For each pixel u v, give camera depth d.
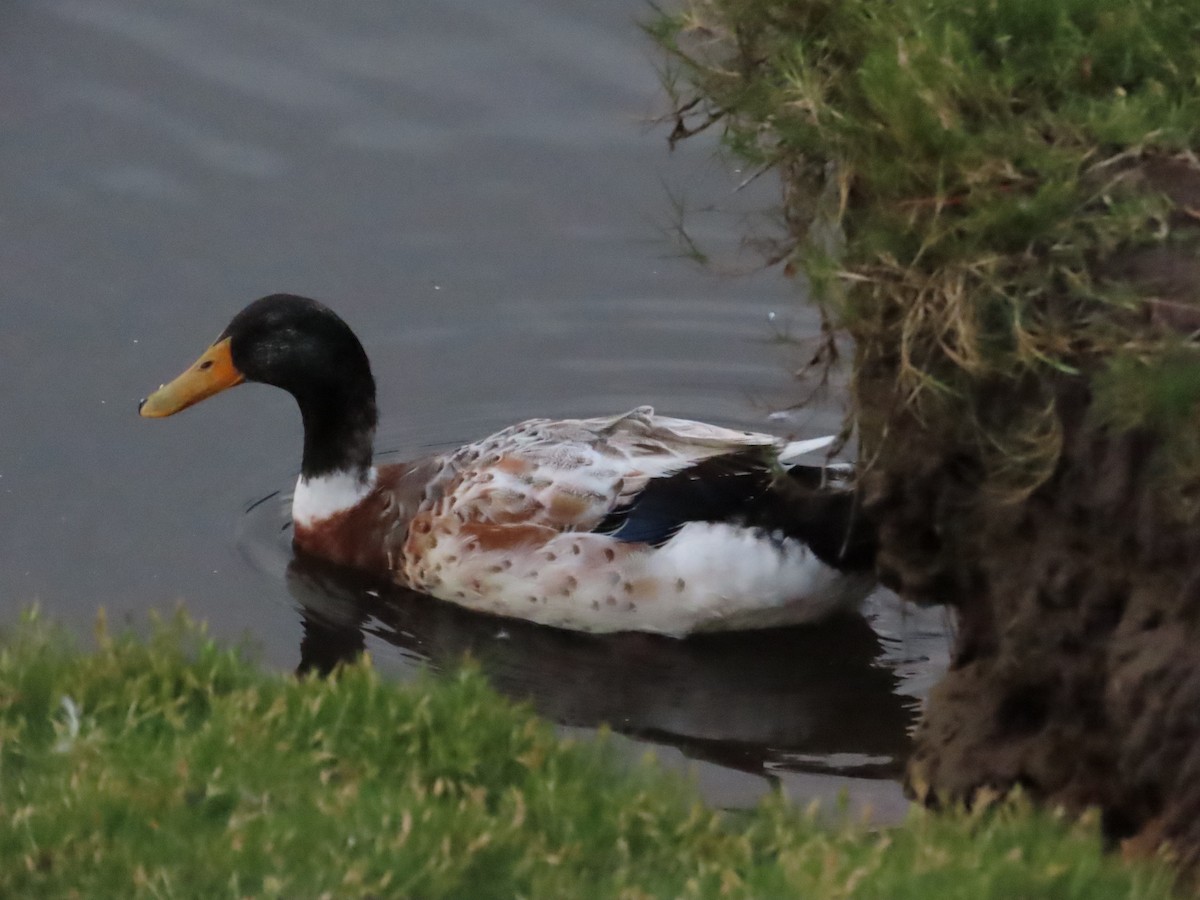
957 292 7.32
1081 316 7.30
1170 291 7.12
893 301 7.94
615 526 11.95
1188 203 7.36
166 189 15.66
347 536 12.73
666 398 14.16
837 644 11.61
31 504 12.69
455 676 9.75
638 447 12.33
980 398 7.75
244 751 7.78
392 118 16.28
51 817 7.28
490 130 16.12
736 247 15.12
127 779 7.55
